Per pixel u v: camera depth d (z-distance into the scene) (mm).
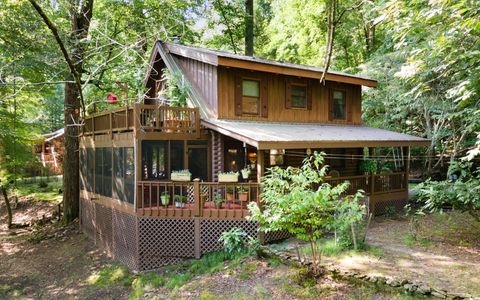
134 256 11156
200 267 9992
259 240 10133
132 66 15867
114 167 12594
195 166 12477
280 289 7480
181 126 11875
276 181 7488
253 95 13336
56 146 32438
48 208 20500
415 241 9602
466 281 6812
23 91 15453
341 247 8977
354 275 7320
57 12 14273
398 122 18406
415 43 10672
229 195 11617
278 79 13938
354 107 16672
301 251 9086
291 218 7148
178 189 12055
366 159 14977
